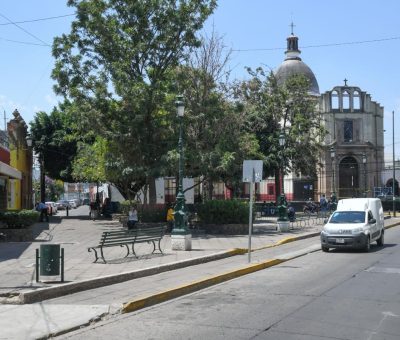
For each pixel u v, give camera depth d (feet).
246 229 91.15
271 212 156.56
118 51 92.07
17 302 33.17
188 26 93.50
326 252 67.87
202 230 90.53
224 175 110.11
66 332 27.22
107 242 51.52
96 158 115.85
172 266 49.75
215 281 43.80
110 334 26.89
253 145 120.37
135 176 92.99
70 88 91.09
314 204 178.70
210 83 97.30
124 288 39.14
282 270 51.21
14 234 73.77
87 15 91.20
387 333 26.23
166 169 87.76
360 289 39.22
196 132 96.48
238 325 28.27
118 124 91.50
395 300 34.86
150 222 96.22
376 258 59.93
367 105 228.84
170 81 92.58
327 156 221.05
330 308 32.37
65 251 61.46
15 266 47.32
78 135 130.41
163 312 32.24
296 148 162.71
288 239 81.76
